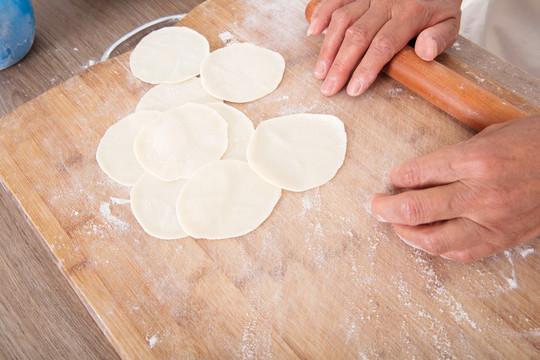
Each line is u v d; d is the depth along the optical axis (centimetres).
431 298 93
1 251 118
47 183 110
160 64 131
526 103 115
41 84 146
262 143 114
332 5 129
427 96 118
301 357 88
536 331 89
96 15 165
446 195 86
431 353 88
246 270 97
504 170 81
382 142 114
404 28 120
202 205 105
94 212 106
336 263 98
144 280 96
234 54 132
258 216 104
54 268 115
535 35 160
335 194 107
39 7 168
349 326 90
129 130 118
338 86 121
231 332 90
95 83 127
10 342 105
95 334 106
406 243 100
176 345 89
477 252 92
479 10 169
